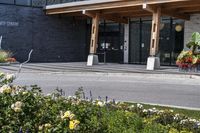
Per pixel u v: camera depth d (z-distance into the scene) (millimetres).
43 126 4656
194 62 22312
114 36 33438
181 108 10211
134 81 18812
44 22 33906
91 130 4930
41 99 6164
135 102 11578
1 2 31797
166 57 29516
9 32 32219
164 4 24969
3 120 4875
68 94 13539
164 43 29656
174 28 29078
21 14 32781
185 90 15273
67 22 35062
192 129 6523
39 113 5188
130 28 32250
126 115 5871
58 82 18141
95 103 7062
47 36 34094
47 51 34156
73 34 35406
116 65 29203
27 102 5363
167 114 7289
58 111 5660
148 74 21438
